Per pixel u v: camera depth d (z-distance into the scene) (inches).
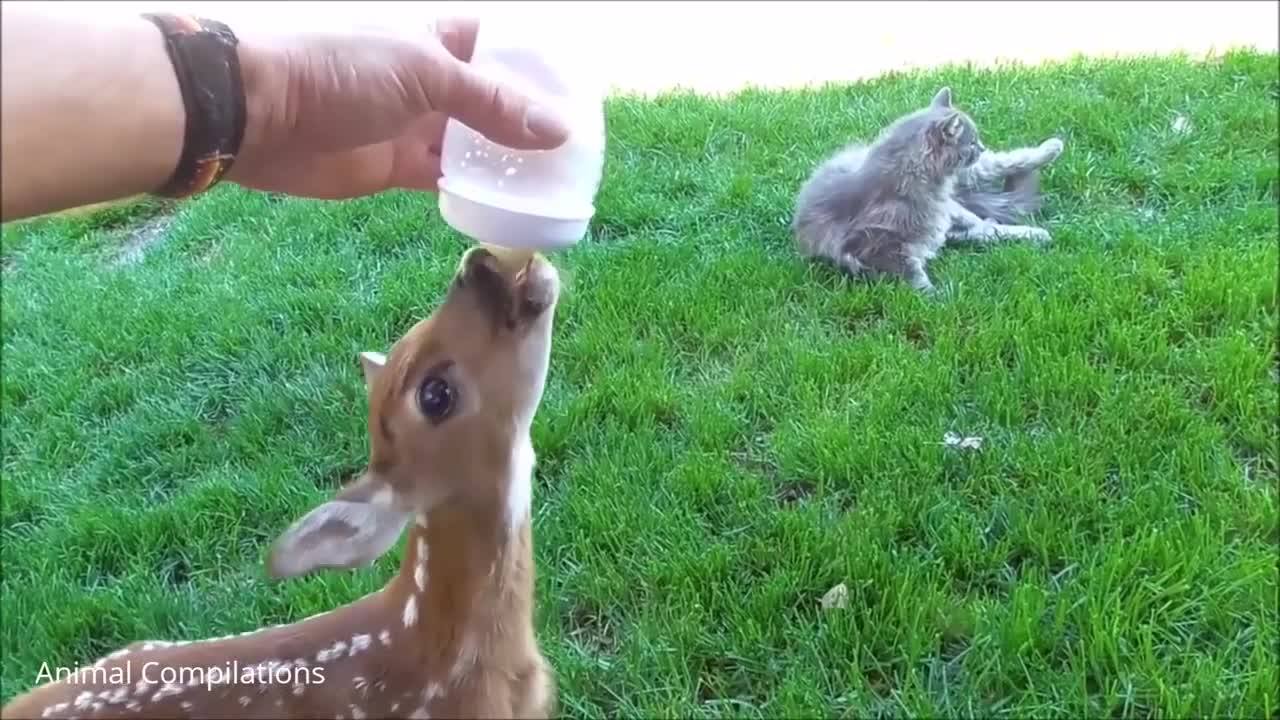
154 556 36.8
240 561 36.5
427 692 24.2
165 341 46.8
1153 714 28.0
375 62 18.9
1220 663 28.5
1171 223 46.8
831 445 36.4
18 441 43.3
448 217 21.0
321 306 47.5
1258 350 39.0
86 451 42.3
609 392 39.9
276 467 39.3
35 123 15.4
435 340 22.6
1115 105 55.7
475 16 23.0
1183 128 53.4
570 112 20.8
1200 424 35.8
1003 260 44.9
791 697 28.9
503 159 20.5
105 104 16.1
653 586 32.7
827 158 51.9
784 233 49.4
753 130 57.5
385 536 22.3
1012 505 33.7
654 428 38.8
